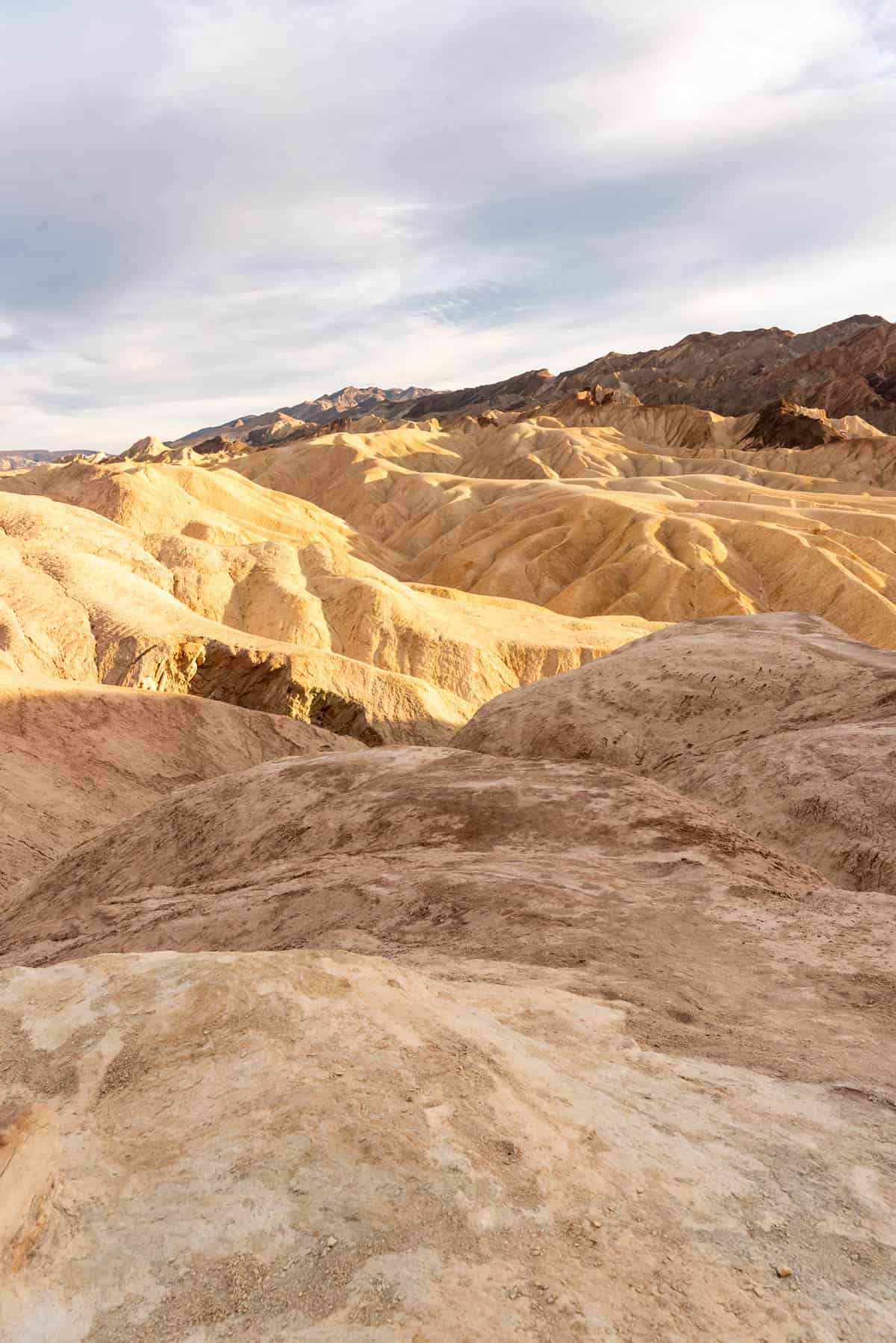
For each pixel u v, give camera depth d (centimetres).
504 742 2461
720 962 802
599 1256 345
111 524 5994
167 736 3438
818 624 2980
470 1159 388
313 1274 324
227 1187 365
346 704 4572
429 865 1112
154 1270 330
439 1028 506
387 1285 319
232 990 508
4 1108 377
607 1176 401
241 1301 315
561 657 6072
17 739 2973
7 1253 324
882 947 832
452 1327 302
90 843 1847
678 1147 441
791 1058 595
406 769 1684
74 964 568
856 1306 341
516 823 1322
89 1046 480
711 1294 334
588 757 2272
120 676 4209
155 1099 431
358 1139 388
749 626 3036
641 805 1319
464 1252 338
